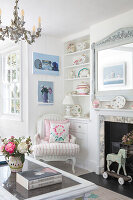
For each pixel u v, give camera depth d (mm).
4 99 5219
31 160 2559
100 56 3684
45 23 3709
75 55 4703
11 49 4730
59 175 1840
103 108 3555
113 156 3350
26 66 4203
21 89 4324
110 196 2750
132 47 3145
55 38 4578
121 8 3123
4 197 1549
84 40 4516
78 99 4715
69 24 3775
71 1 2875
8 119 4848
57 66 4578
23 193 1603
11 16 3377
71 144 3646
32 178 1704
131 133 3281
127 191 2910
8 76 5105
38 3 2926
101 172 3637
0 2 2887
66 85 4738
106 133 3621
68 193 1646
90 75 3914
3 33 2129
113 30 3480
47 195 1570
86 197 1772
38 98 4273
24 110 4281
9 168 2258
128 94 3186
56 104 4578
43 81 4367
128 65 3213
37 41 4285
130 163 3387
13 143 2098
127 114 3172
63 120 4254
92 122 3842
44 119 4156
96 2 2910
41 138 4035
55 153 3535
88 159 3930
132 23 3195
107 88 3549
